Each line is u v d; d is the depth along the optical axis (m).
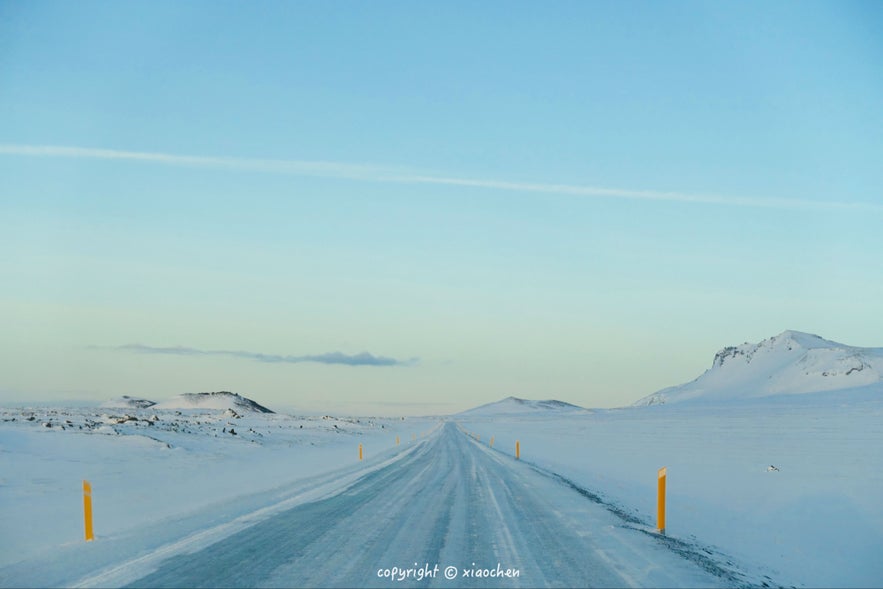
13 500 17.08
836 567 13.40
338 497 18.34
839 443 41.16
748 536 16.09
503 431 92.38
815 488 23.09
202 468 27.91
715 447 42.12
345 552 10.91
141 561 10.19
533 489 20.91
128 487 20.59
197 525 13.48
